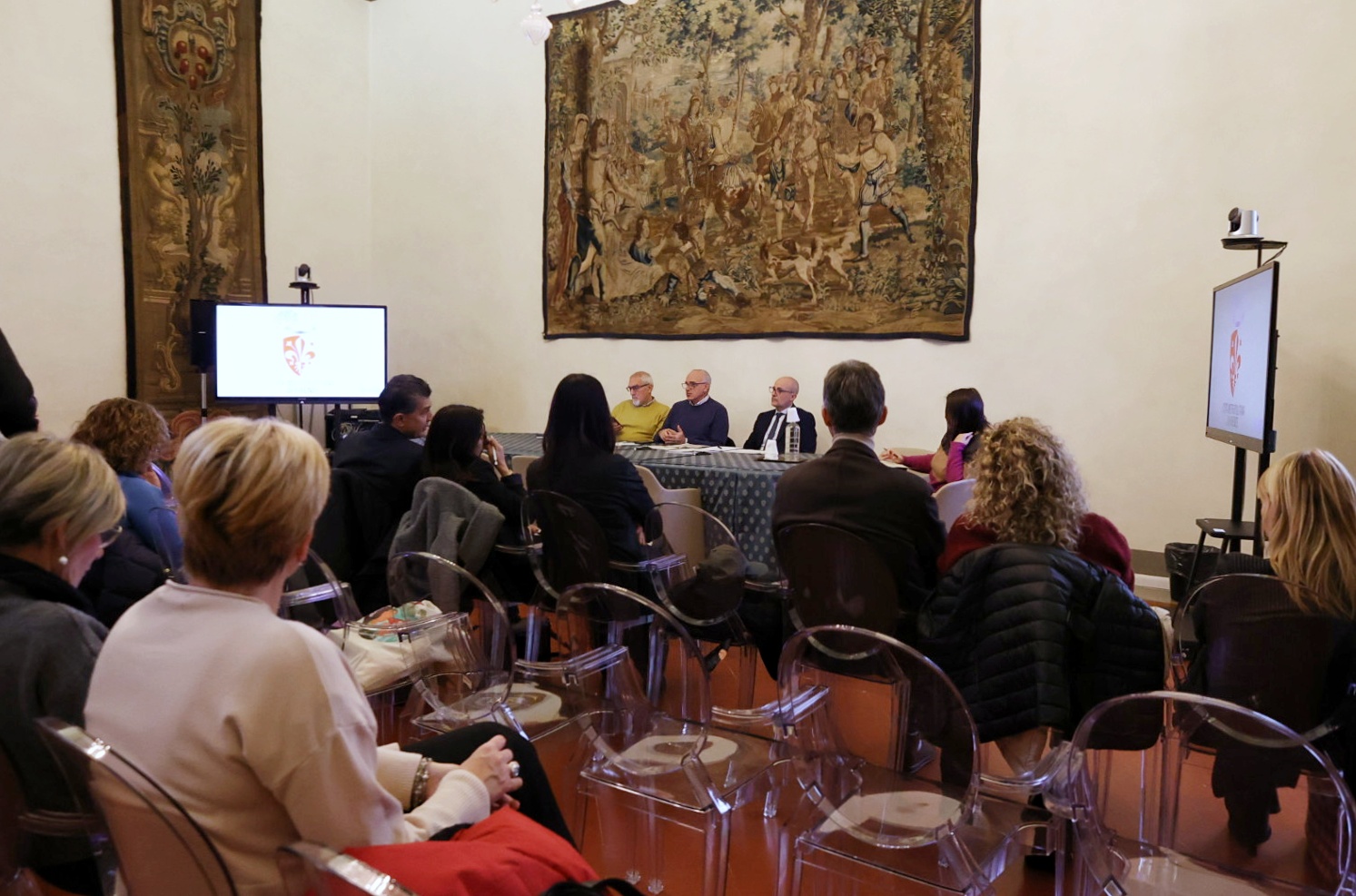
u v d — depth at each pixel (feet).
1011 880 6.97
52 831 4.36
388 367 24.56
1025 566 5.99
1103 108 16.55
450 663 6.83
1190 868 4.51
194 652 3.56
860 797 5.30
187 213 21.80
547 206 23.48
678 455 15.12
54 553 4.75
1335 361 14.71
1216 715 4.25
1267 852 4.35
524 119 23.76
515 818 4.03
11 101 18.63
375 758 3.72
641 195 22.07
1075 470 6.53
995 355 17.92
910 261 18.70
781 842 5.94
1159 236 16.14
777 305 20.42
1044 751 6.03
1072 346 17.08
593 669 6.37
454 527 9.31
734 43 20.51
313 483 3.77
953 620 6.23
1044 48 17.06
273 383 21.35
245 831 3.56
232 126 22.63
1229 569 7.48
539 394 24.20
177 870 3.33
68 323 19.76
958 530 6.97
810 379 20.13
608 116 22.38
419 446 10.55
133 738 3.55
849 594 7.59
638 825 7.31
